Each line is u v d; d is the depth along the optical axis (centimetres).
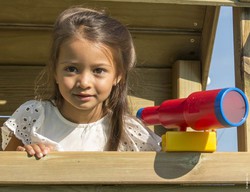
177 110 127
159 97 229
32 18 213
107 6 210
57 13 212
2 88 225
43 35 218
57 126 166
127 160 124
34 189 124
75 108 162
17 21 214
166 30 219
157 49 224
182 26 218
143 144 169
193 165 126
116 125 167
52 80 162
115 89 166
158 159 125
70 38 145
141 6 211
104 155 123
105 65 148
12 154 121
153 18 215
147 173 124
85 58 144
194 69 220
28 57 224
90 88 143
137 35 220
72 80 143
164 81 230
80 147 165
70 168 122
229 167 127
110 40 151
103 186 125
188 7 212
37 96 209
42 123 166
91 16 154
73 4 209
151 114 156
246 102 117
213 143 126
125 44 161
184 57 225
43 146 125
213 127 120
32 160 122
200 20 216
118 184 126
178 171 125
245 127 161
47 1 208
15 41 219
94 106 150
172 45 223
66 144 165
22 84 225
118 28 158
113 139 167
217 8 199
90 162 123
